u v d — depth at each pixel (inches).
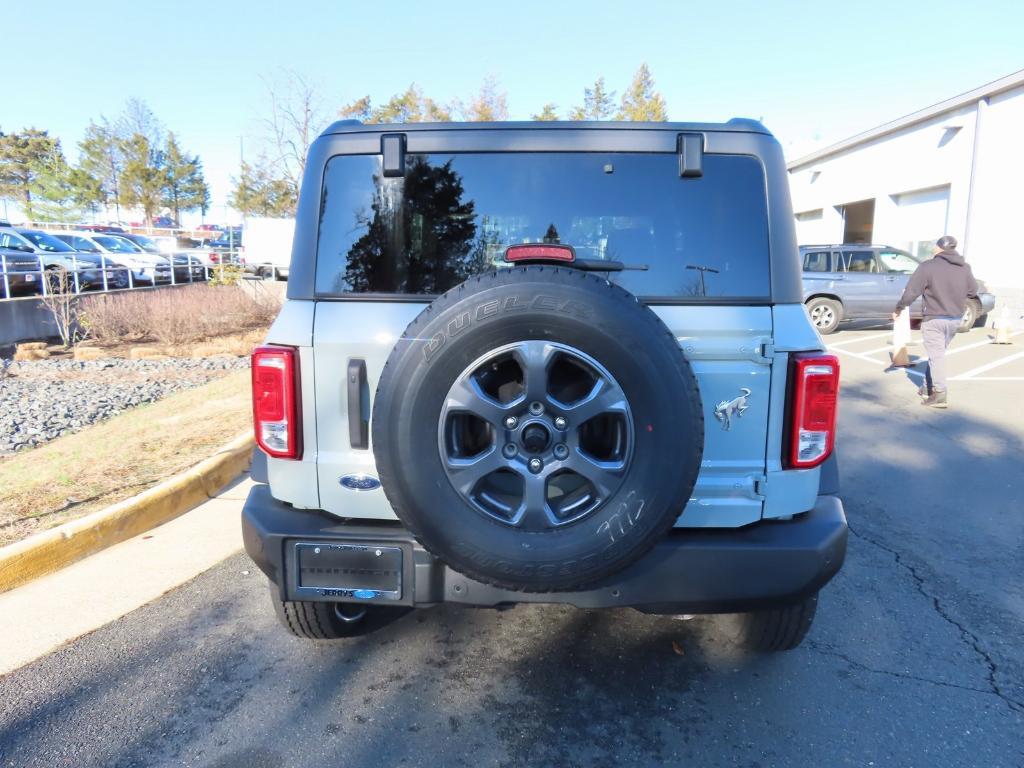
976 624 145.6
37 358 498.0
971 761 105.0
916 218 799.7
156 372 444.5
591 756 105.7
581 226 110.8
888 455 265.6
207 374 438.6
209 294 650.2
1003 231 655.8
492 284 93.3
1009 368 439.8
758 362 104.3
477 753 106.3
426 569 104.1
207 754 106.1
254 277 880.9
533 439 93.7
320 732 111.3
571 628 144.5
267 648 136.5
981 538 189.3
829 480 114.2
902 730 112.0
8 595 158.6
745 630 131.0
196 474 220.8
